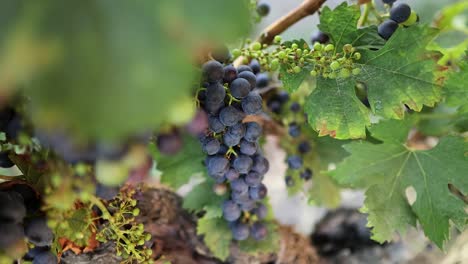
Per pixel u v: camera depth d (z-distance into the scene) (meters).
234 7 0.29
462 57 0.53
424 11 0.70
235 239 0.58
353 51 0.48
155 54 0.28
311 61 0.47
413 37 0.47
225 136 0.45
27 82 0.28
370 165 0.53
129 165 0.33
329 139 0.58
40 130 0.34
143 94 0.28
